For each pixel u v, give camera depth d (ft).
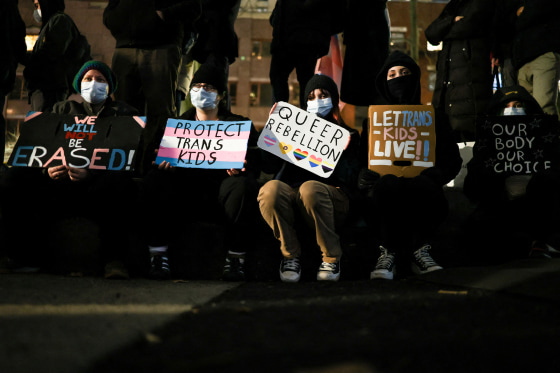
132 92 16.20
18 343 5.21
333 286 10.00
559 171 12.17
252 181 12.03
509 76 19.53
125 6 16.02
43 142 12.34
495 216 12.89
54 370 4.44
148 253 12.74
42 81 18.06
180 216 12.39
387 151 12.63
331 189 12.12
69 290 8.73
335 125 12.78
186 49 17.37
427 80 91.56
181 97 20.03
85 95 13.10
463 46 17.63
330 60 26.35
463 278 9.67
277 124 12.91
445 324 6.23
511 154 12.89
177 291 9.05
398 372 4.55
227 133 12.80
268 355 5.00
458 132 17.69
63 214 12.60
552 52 16.63
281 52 17.83
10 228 11.89
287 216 11.78
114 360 4.78
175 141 12.78
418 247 12.05
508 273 9.34
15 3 16.12
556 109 17.16
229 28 18.21
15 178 11.84
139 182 12.30
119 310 7.00
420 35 92.27
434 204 11.70
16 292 8.26
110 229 11.49
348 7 17.74
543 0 16.31
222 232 13.20
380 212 11.78
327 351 5.14
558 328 5.89
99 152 12.23
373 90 18.34
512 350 5.13
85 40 19.31
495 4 17.30
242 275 11.94
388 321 6.44
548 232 12.06
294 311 7.11
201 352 5.10
